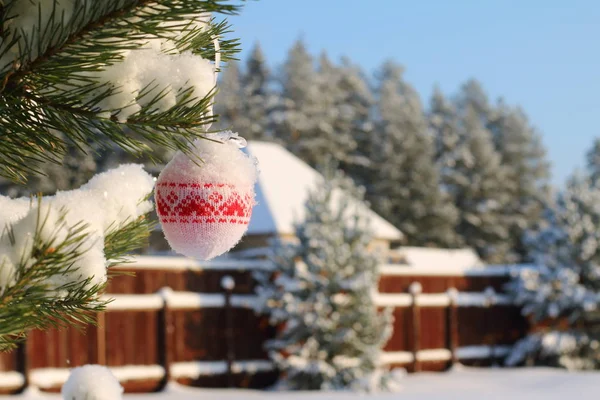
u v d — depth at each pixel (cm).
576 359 1628
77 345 1153
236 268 1345
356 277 1291
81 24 139
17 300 136
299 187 1964
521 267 1722
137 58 147
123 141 149
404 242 4466
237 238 179
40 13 141
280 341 1305
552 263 1680
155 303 1242
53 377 1112
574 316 1625
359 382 1245
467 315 1636
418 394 1220
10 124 152
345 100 5512
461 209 4888
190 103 149
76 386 178
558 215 1716
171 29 148
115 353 1196
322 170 1380
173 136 152
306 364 1259
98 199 166
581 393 1235
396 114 4788
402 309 1527
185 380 1270
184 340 1276
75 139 150
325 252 1290
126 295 1222
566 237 1678
